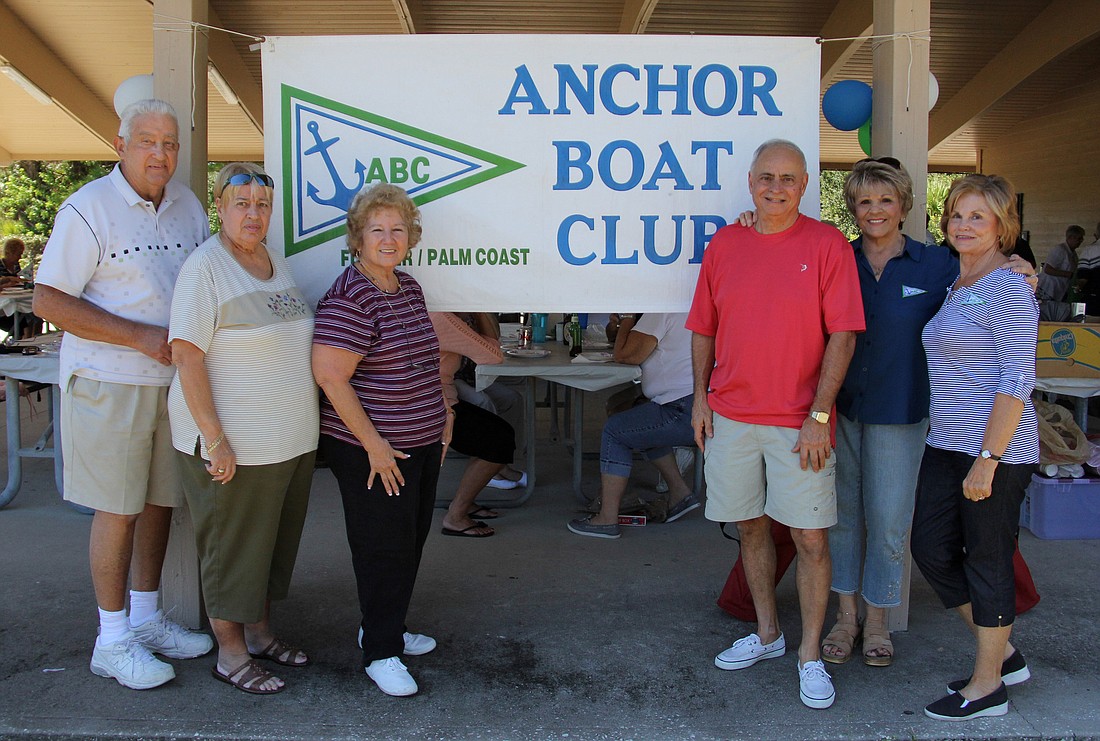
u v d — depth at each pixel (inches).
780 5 279.0
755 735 103.0
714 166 128.9
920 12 122.2
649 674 117.3
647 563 159.9
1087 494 171.6
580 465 197.0
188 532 123.6
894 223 113.1
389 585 110.7
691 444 173.3
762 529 118.4
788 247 107.9
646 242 129.6
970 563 105.2
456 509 175.6
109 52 336.2
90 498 107.8
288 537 115.6
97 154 461.4
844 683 114.7
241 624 112.2
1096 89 386.0
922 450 116.8
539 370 176.2
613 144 128.2
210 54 291.9
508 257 129.4
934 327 106.3
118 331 104.0
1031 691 112.4
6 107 389.1
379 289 108.5
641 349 172.7
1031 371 97.9
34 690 110.4
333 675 116.0
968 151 500.1
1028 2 300.2
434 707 108.3
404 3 253.1
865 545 128.5
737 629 131.3
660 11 280.1
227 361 102.3
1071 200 410.3
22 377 180.5
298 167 127.4
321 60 126.1
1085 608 138.3
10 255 458.6
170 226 111.8
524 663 120.2
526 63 126.8
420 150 127.5
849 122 131.0
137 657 111.2
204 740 101.0
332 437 110.6
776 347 108.0
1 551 161.6
